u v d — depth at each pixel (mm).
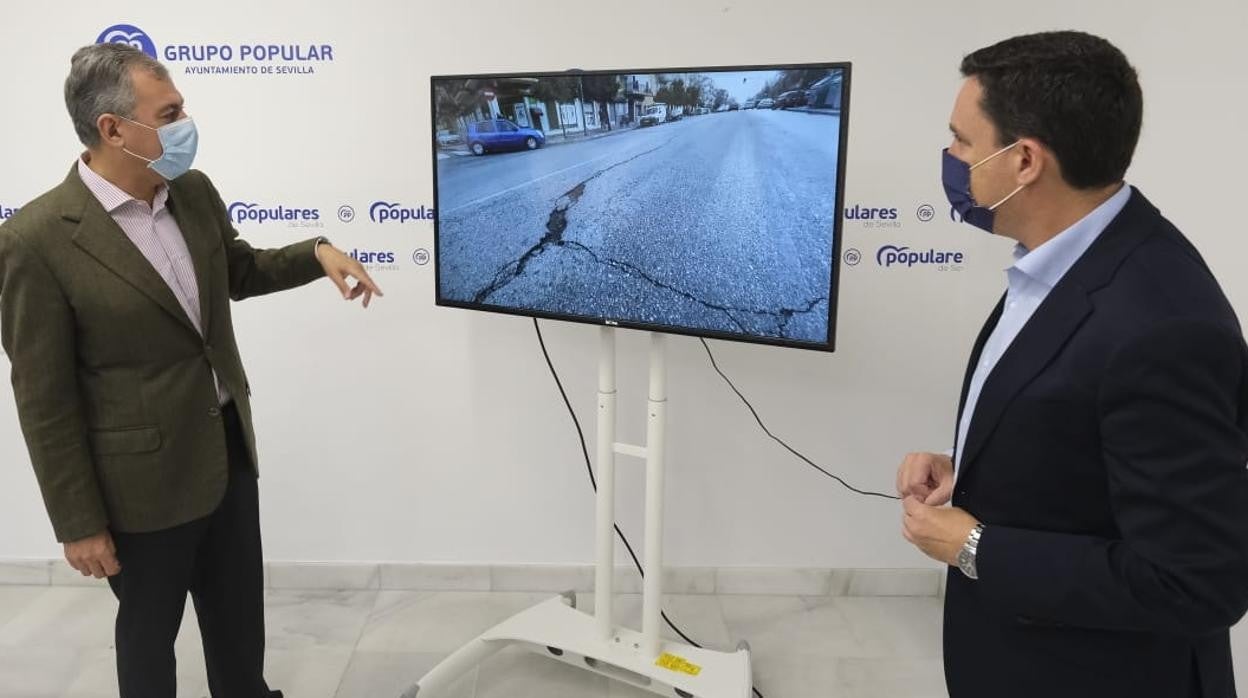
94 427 1537
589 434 2551
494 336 2490
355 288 1956
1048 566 958
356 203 2389
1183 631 887
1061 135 962
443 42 2281
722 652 2209
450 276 2049
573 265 1890
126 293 1496
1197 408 837
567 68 2279
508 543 2648
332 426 2551
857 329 2430
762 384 2498
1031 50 992
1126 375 874
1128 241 986
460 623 2496
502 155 1895
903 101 2258
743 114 1624
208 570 1812
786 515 2600
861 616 2547
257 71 2299
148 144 1490
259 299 2453
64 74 2281
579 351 2496
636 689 2211
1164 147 2051
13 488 2570
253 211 2385
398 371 2516
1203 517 831
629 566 2656
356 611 2551
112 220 1505
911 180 2311
